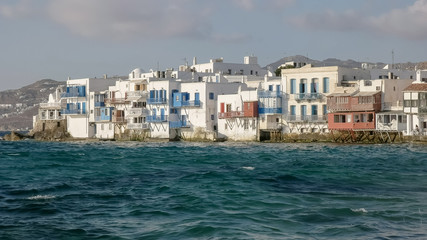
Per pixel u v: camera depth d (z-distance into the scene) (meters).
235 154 84.94
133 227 32.03
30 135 164.12
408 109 98.94
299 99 114.38
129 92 136.38
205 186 46.41
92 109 146.75
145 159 77.06
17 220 33.88
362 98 104.06
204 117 124.75
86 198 41.28
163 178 53.50
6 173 59.16
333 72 111.88
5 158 81.06
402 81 106.19
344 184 47.22
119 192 44.12
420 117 98.56
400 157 73.50
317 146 101.69
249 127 119.94
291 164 65.12
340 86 111.12
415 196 40.72
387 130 100.75
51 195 42.75
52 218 34.44
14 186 48.03
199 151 94.06
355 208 36.06
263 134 119.06
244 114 119.06
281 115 117.00
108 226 32.31
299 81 115.31
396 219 32.97
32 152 95.56
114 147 112.31
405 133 99.50
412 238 29.00
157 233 30.58
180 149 100.56
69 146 120.75
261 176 52.62
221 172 56.88
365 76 118.12
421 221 32.50
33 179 53.50
